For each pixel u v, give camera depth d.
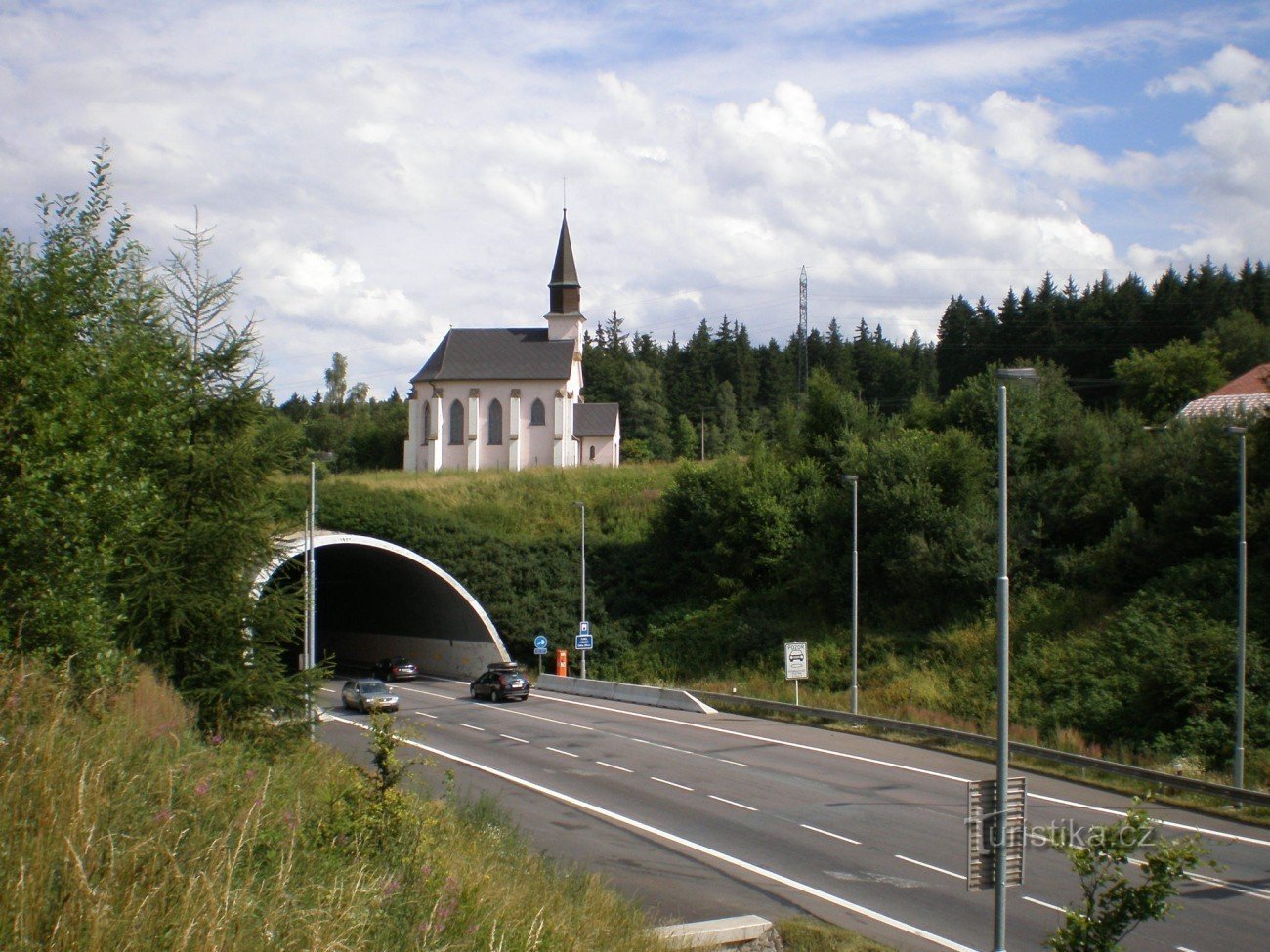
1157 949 13.52
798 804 23.44
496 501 67.88
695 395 136.88
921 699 37.12
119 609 17.42
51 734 8.41
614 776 27.06
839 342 168.50
